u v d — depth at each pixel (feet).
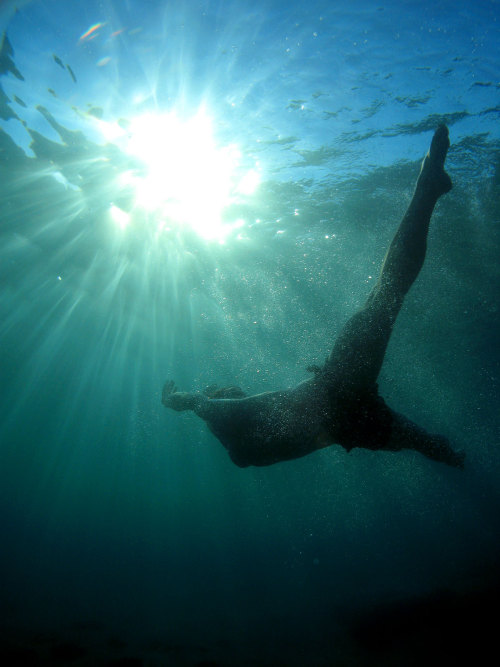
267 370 78.07
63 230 44.60
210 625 42.57
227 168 35.40
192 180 36.78
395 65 26.84
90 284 58.65
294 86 27.89
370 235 44.14
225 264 50.67
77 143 32.27
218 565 78.02
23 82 27.22
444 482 81.46
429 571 46.70
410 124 31.65
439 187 9.23
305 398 9.95
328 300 54.34
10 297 63.00
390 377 82.99
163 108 28.86
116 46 24.77
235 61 25.90
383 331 8.77
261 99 28.68
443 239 46.39
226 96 28.19
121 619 47.03
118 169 35.24
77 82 27.04
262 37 24.68
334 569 61.00
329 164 35.50
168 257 49.90
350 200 40.14
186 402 11.95
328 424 9.83
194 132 31.12
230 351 75.87
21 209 40.73
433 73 27.50
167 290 58.85
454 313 60.59
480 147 34.42
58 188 37.86
